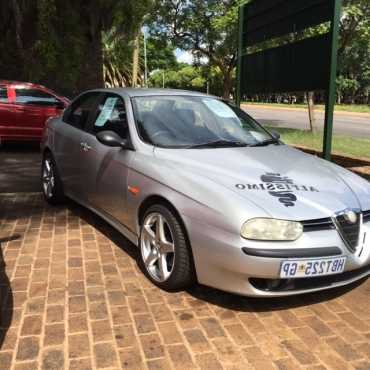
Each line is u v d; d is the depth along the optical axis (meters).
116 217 4.81
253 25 9.88
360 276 3.88
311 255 3.44
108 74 38.16
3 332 3.35
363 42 15.02
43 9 15.38
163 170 4.10
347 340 3.40
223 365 3.07
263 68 9.39
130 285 4.11
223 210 3.52
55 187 6.23
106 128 5.18
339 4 6.85
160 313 3.66
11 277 4.20
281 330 3.50
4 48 15.90
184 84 66.88
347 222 3.66
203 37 19.17
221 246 3.49
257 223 3.42
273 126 22.14
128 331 3.40
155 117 4.84
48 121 6.76
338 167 4.69
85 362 3.05
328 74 7.10
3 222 5.70
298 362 3.13
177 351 3.19
